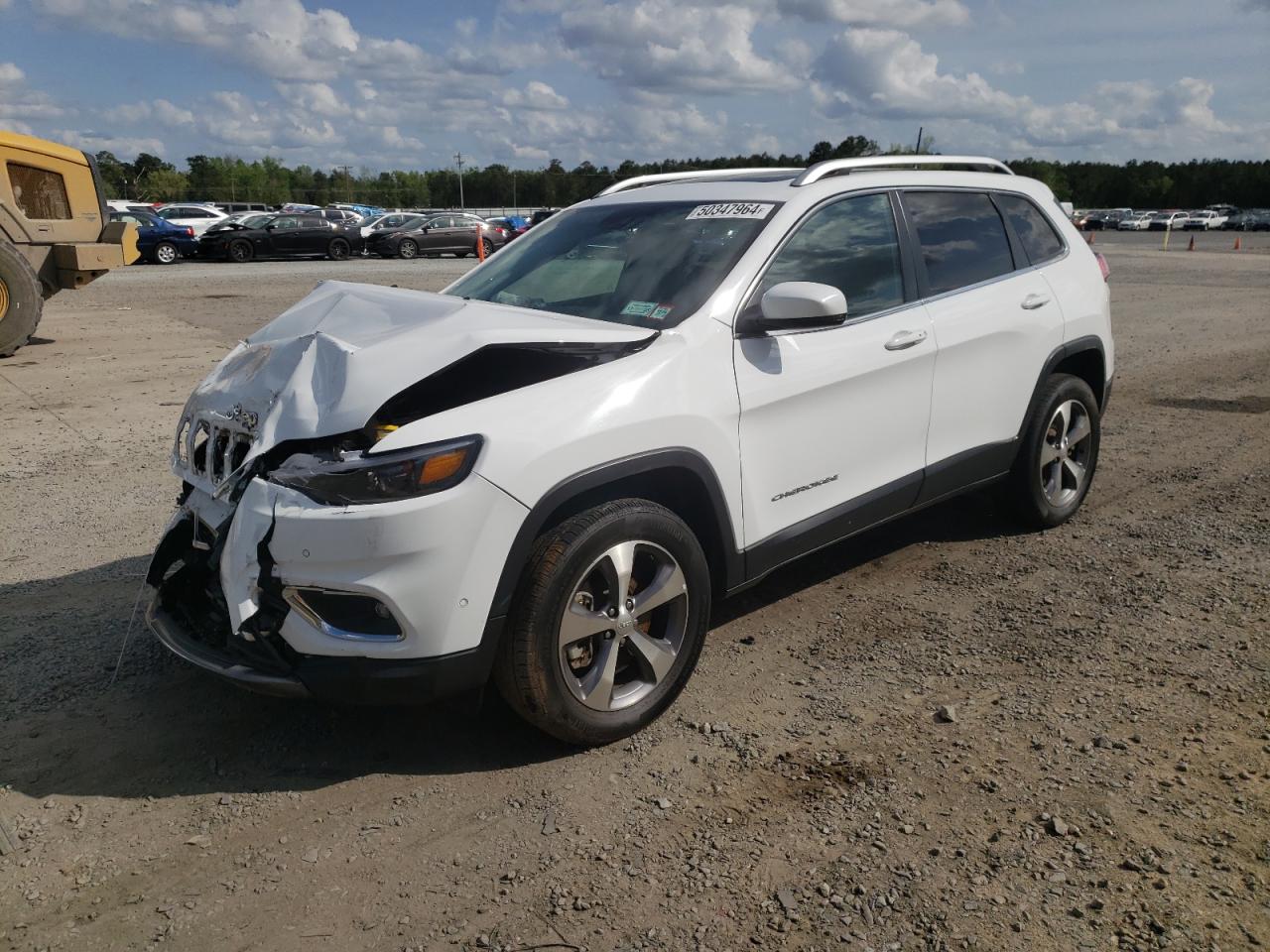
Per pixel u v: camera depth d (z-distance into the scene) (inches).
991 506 221.5
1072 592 173.5
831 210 155.3
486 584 112.0
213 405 132.3
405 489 107.9
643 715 128.3
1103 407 213.0
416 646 110.3
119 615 166.7
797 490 146.6
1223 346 463.2
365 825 111.5
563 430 116.3
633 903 98.3
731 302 138.2
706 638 158.1
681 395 128.0
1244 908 95.4
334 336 127.7
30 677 144.9
